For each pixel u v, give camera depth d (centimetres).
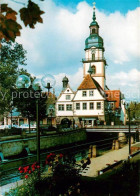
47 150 2970
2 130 2906
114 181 469
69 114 4791
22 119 4972
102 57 5622
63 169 409
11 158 2414
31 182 452
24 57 2761
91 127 4122
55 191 395
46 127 4056
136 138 2952
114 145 2352
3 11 169
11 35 176
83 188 428
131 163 631
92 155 1922
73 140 3653
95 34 5675
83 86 4775
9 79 2666
